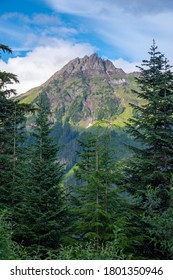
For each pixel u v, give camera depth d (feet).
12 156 77.82
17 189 70.54
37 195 60.59
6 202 72.79
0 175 75.56
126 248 51.16
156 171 61.98
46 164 63.21
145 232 58.23
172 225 41.96
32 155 67.51
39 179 62.54
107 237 48.98
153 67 70.90
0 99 81.30
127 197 61.41
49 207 61.31
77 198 62.69
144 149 69.41
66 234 61.26
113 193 52.90
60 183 65.26
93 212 50.26
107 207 53.11
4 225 30.63
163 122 68.39
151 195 48.93
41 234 59.06
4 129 79.15
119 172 54.29
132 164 65.31
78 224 52.26
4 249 27.96
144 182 65.10
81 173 55.62
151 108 68.69
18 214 59.62
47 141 68.90
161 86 69.21
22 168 71.15
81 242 51.47
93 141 55.21
